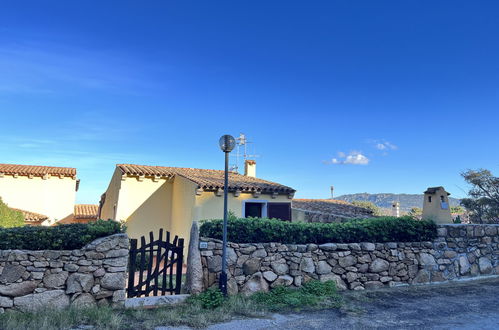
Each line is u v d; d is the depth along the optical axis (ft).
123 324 17.99
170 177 49.55
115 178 52.42
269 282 24.80
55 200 66.59
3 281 18.57
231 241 24.93
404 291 26.86
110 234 22.03
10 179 63.57
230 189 42.68
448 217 33.35
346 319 19.83
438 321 19.67
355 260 27.61
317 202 60.95
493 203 57.62
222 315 19.77
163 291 23.00
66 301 19.57
